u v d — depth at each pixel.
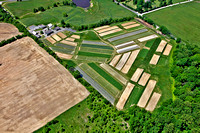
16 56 101.88
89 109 75.06
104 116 70.81
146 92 82.69
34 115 71.50
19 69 92.81
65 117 71.69
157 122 64.25
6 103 75.44
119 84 87.19
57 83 85.62
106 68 96.75
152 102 77.94
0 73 90.06
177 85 81.94
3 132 65.31
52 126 68.56
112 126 68.62
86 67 97.56
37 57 101.50
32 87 82.94
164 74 92.12
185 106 68.06
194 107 67.50
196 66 91.69
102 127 68.50
